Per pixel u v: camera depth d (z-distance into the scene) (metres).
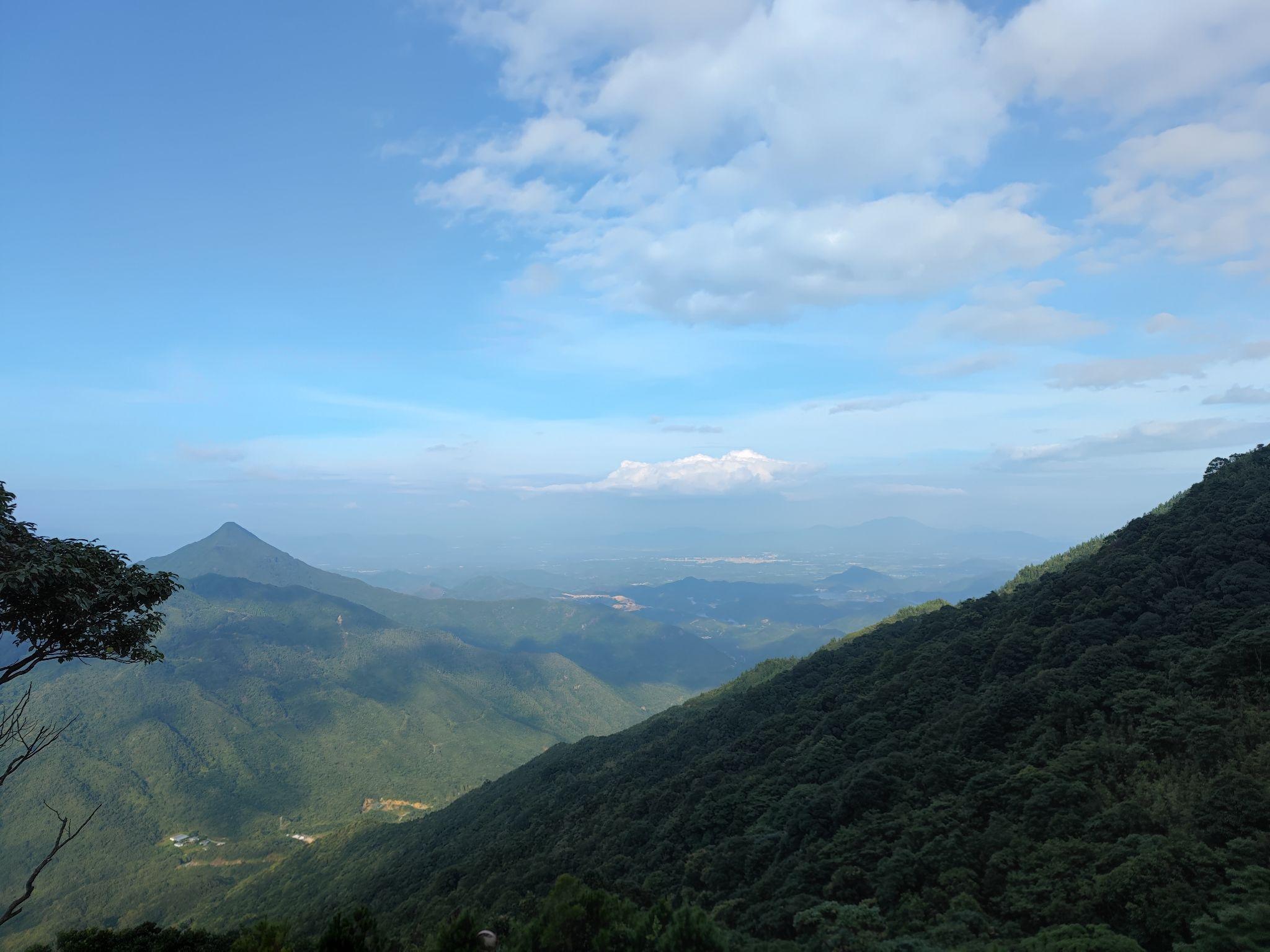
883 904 27.02
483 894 46.72
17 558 17.58
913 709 49.72
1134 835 25.06
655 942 17.59
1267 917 18.77
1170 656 38.25
